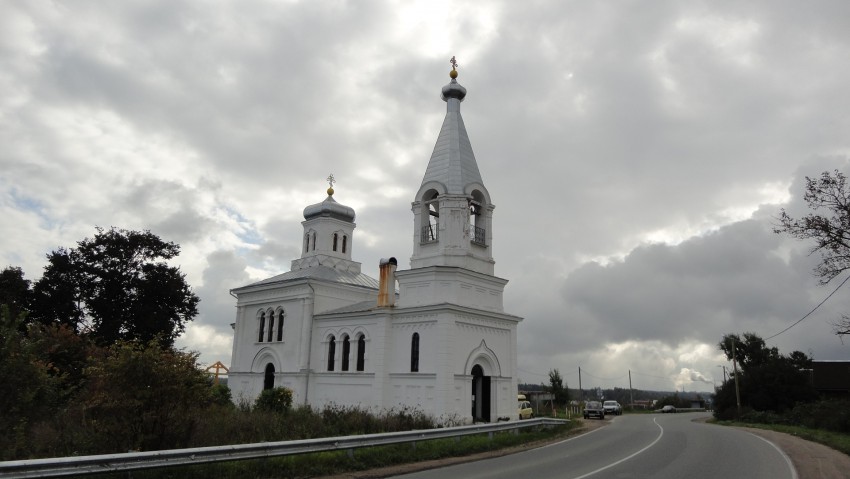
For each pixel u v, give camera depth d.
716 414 56.47
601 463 17.55
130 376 15.96
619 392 166.88
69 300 40.72
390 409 31.50
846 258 28.30
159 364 16.41
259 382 43.00
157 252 44.75
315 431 21.39
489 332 35.56
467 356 33.56
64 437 15.96
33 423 16.86
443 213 35.47
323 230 48.72
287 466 15.11
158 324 42.44
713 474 15.34
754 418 46.38
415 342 34.12
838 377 62.59
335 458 16.36
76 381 26.59
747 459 18.62
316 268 45.62
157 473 13.04
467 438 22.39
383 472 15.80
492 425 24.03
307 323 40.50
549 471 15.90
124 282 43.12
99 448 15.48
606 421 48.16
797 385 52.88
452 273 33.94
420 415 27.30
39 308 40.28
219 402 34.81
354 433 21.86
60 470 11.09
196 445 17.02
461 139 38.03
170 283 44.16
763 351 68.38
